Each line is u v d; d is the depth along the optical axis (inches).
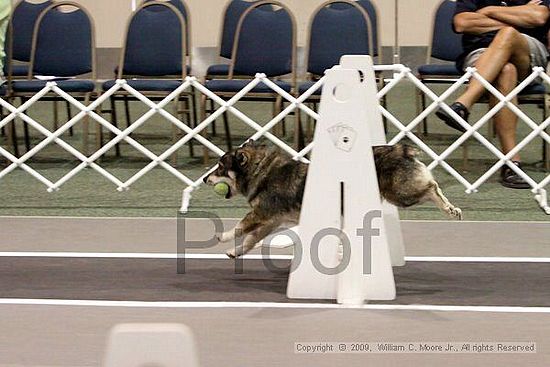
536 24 276.4
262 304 164.6
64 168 304.8
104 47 539.2
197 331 148.9
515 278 181.5
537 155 320.5
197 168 300.7
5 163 314.3
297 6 521.3
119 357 68.3
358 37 305.6
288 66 306.8
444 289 173.8
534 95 276.1
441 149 326.3
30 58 330.3
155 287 176.2
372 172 163.2
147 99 267.9
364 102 167.8
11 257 198.8
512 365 132.9
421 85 256.8
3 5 287.9
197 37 535.5
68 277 183.2
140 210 247.0
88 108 263.9
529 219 234.2
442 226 226.8
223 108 263.9
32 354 138.5
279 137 353.4
